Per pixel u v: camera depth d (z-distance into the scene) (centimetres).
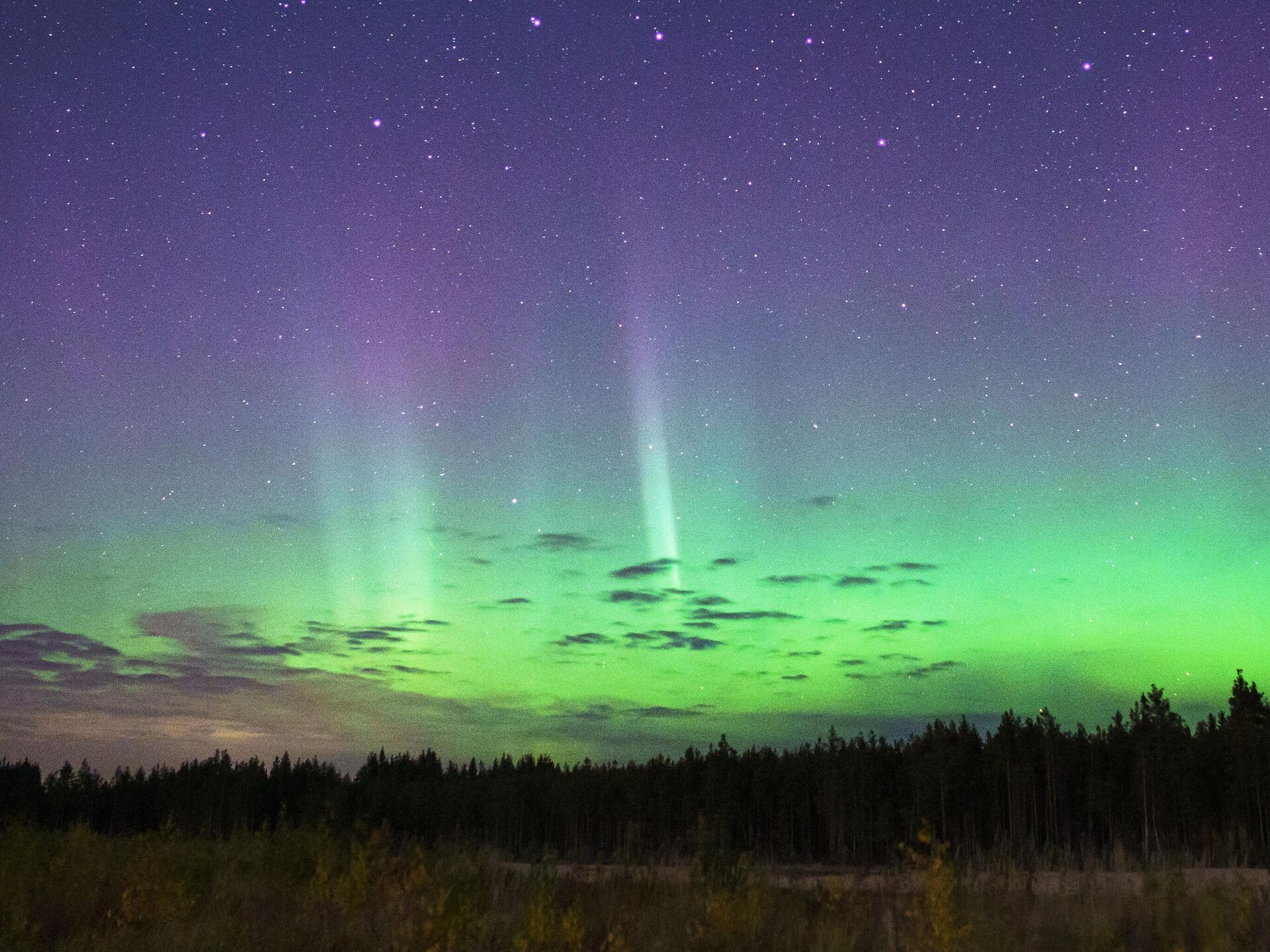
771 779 7919
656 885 1554
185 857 1617
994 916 1172
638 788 7769
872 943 1188
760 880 1448
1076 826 6750
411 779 11075
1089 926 1152
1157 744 6353
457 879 1365
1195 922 1169
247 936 1245
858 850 7150
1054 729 7188
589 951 1196
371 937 1243
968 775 6950
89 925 1331
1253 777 5709
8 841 1791
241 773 8750
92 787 8888
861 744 7681
